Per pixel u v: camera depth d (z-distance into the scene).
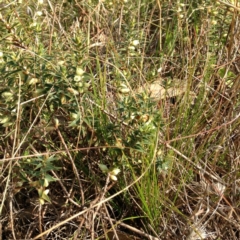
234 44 0.70
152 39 0.77
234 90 0.63
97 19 0.68
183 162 0.56
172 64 0.71
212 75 0.66
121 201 0.54
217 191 0.53
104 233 0.49
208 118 0.62
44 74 0.49
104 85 0.57
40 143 0.53
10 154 0.51
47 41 0.64
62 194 0.54
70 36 0.66
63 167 0.53
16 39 0.55
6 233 0.52
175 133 0.57
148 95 0.53
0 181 0.51
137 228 0.54
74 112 0.48
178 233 0.53
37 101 0.50
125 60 0.63
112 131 0.51
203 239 0.49
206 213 0.50
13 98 0.49
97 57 0.58
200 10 0.75
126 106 0.50
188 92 0.59
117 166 0.50
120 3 0.72
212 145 0.58
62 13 0.73
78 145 0.55
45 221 0.53
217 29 0.74
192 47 0.75
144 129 0.49
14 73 0.49
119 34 0.68
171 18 0.78
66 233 0.51
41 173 0.44
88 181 0.54
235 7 0.65
